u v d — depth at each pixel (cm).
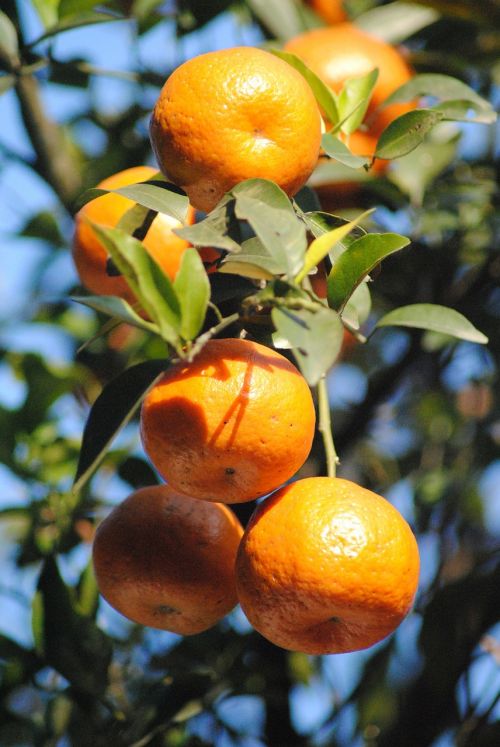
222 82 97
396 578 96
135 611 102
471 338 96
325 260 104
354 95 110
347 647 98
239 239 97
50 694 116
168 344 95
